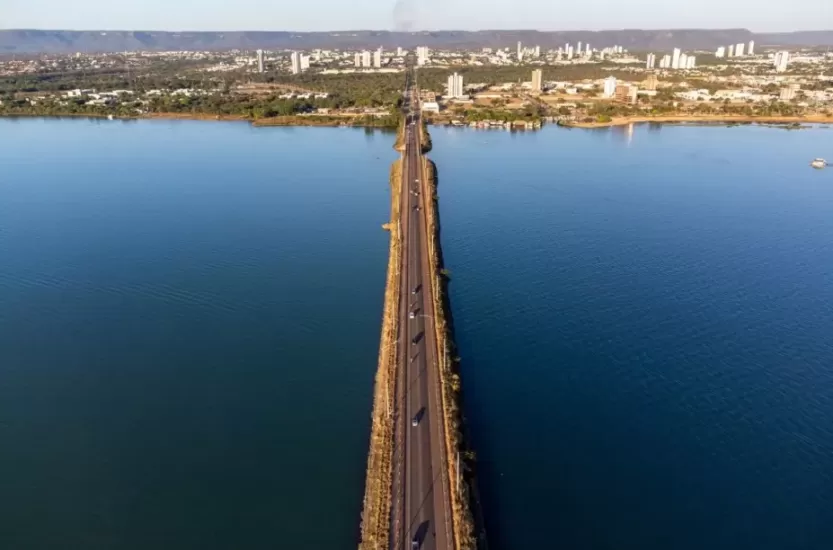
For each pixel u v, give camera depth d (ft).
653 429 408.46
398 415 379.14
